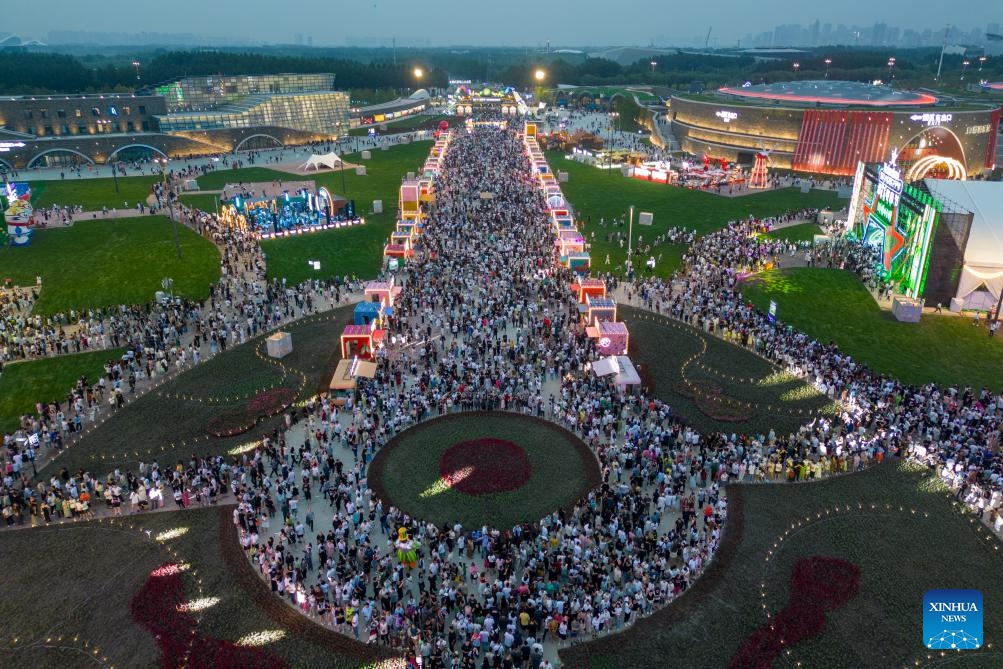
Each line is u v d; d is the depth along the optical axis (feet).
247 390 176.45
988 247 230.07
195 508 132.16
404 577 112.06
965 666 98.94
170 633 103.96
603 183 451.12
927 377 187.52
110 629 104.94
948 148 464.24
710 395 173.88
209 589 112.47
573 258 256.11
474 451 149.59
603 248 306.14
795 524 128.36
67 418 164.35
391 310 209.87
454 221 321.52
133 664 98.99
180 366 189.67
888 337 213.05
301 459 141.69
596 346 192.95
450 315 214.07
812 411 166.81
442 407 165.27
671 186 441.27
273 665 98.53
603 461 146.00
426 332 202.08
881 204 276.00
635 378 168.86
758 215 366.02
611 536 120.78
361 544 117.80
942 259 229.66
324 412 160.76
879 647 102.37
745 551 121.08
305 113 587.68
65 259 281.33
